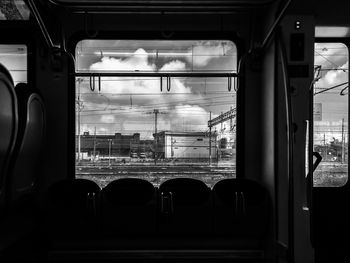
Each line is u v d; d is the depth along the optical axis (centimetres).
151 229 298
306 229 297
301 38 305
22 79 336
